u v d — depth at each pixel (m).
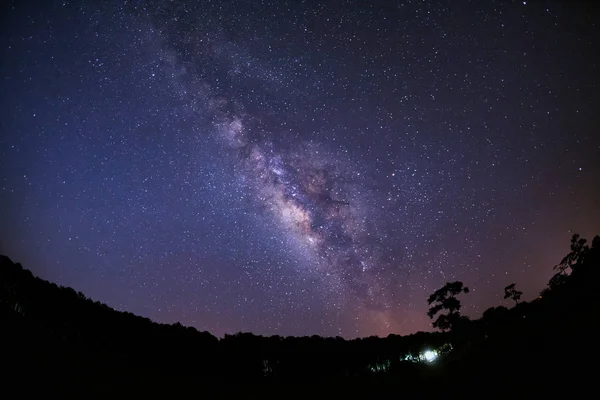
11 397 10.93
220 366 18.64
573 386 11.32
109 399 12.89
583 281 18.62
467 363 16.14
